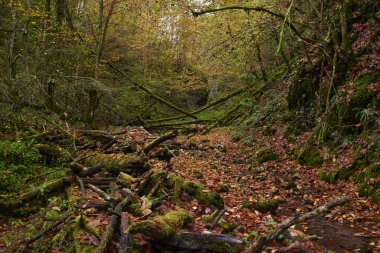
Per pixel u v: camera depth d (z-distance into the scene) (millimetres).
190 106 24641
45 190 6594
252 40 14688
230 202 6648
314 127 10375
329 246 4641
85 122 14039
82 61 15859
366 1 10500
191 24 16828
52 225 4984
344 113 8953
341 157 8242
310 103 11281
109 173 7539
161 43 19859
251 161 10766
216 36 16016
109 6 18000
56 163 8664
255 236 4773
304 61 11891
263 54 16922
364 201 6379
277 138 11383
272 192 7383
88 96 15336
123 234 4293
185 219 4906
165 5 13344
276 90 14891
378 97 8312
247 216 5898
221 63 16641
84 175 7191
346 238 4898
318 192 7355
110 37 18375
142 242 4277
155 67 21000
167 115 21984
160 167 8219
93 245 4344
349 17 10742
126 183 6492
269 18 13375
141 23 17734
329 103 9828
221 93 22453
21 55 13305
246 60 16266
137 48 18797
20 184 7137
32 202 6520
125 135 11695
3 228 5508
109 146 10102
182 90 21109
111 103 16828
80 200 5754
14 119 10930
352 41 10297
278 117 12555
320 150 9195
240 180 8492
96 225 4762
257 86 17250
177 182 6426
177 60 21062
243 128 14250
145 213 4973
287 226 4094
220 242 4215
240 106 16906
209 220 5383
